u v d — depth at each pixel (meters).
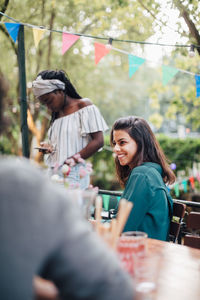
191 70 6.62
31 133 7.65
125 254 1.20
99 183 8.40
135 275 1.17
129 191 2.07
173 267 1.41
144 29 5.75
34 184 0.74
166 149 7.16
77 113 2.79
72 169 2.64
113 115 20.31
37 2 6.77
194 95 6.58
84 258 0.75
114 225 1.22
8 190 0.71
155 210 2.02
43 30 2.92
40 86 2.69
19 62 3.18
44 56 8.00
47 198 0.74
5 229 0.69
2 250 0.69
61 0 7.02
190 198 5.88
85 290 0.75
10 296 0.69
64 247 0.75
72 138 2.75
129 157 2.20
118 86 18.83
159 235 2.00
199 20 4.04
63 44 2.93
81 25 7.20
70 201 0.80
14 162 0.78
